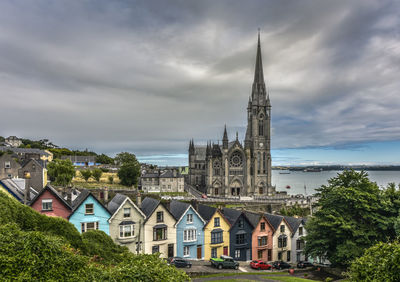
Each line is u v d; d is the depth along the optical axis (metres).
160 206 48.31
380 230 43.88
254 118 164.00
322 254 47.22
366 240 42.28
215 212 53.41
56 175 108.50
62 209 42.09
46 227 24.17
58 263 15.69
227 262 47.19
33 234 15.91
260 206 103.25
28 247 15.12
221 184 158.88
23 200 41.56
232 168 159.25
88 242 27.62
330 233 45.69
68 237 25.20
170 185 150.25
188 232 50.78
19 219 22.89
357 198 44.12
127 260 19.80
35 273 14.64
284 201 112.94
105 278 16.45
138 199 49.78
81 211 42.84
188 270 42.78
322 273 48.06
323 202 48.53
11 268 14.26
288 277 41.25
